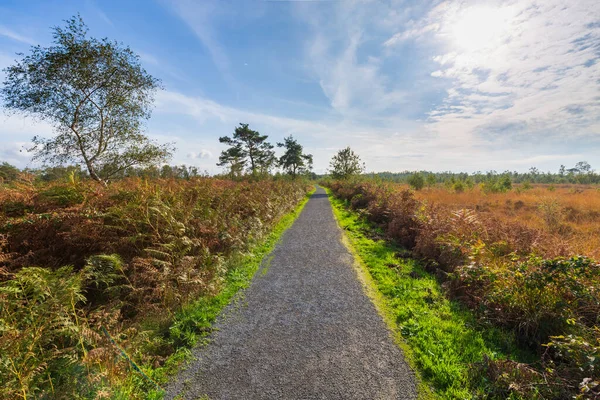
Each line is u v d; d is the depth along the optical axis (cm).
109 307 333
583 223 1008
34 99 798
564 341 295
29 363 217
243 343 335
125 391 241
